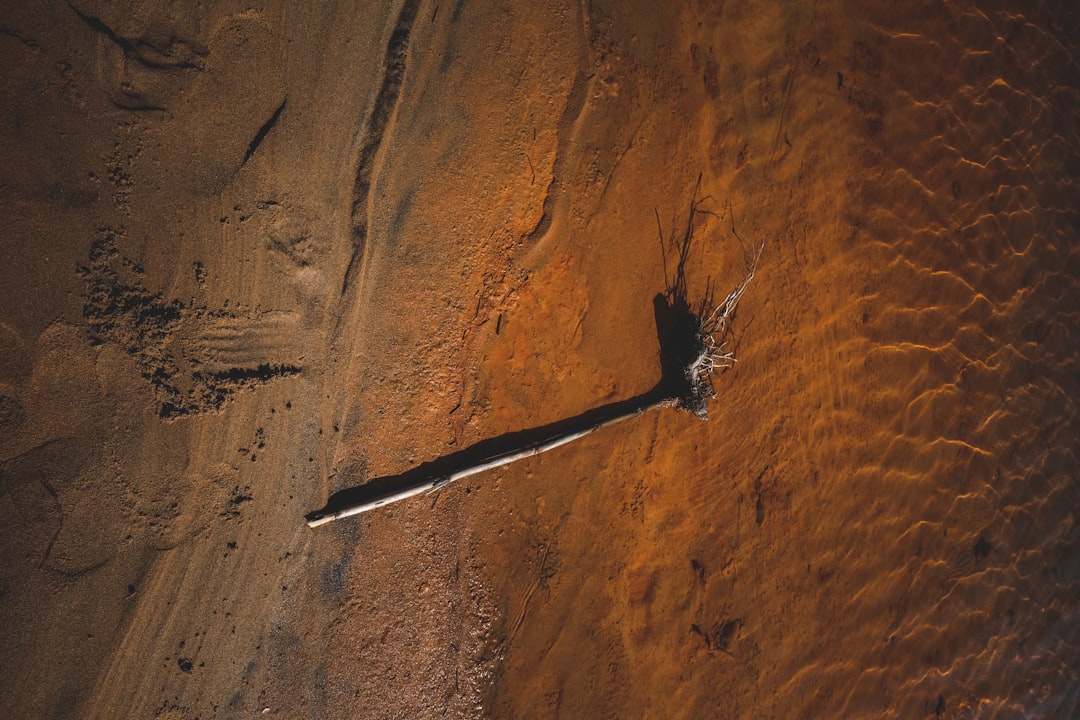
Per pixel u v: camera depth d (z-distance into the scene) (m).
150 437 3.81
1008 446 6.50
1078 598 6.75
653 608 5.00
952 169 6.06
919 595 6.00
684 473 5.08
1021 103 6.45
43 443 3.61
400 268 4.28
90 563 3.71
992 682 6.40
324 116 4.06
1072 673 6.79
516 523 4.69
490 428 4.62
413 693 4.42
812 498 5.50
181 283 3.85
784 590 5.41
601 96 4.71
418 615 4.43
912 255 5.88
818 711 5.52
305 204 4.06
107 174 3.69
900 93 5.77
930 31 5.91
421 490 4.38
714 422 5.14
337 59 4.05
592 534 4.85
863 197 5.61
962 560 6.24
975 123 6.18
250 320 4.00
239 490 4.00
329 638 4.21
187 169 3.84
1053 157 6.66
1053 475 6.75
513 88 4.46
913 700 5.96
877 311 5.72
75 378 3.67
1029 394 6.62
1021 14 6.42
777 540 5.38
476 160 4.39
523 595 4.69
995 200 6.32
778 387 5.34
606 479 4.88
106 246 3.70
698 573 5.13
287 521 4.11
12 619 3.54
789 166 5.29
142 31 3.72
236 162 3.92
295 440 4.12
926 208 5.93
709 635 5.16
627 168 4.81
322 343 4.16
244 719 4.02
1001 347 6.43
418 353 4.38
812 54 5.35
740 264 5.17
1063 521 6.78
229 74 3.88
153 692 3.84
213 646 3.96
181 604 3.89
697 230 5.03
